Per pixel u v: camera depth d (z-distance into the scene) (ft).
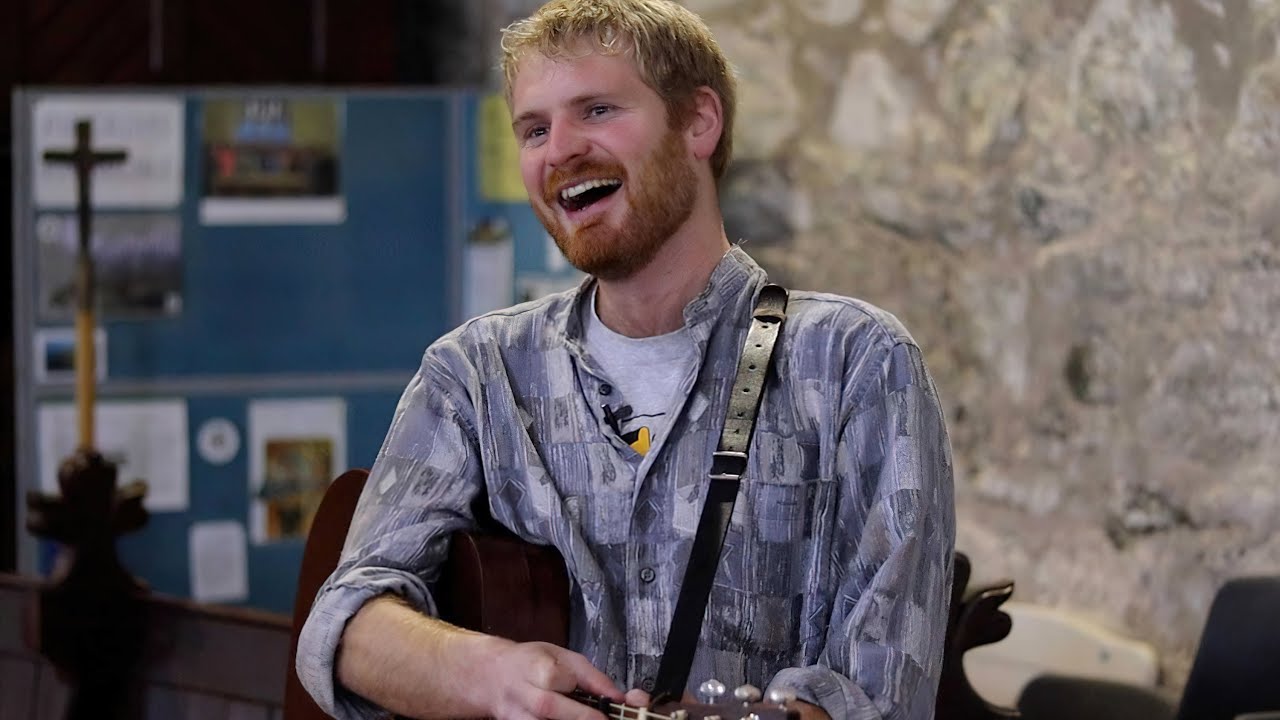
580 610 7.56
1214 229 13.87
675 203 7.48
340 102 19.26
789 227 18.40
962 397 16.63
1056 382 15.51
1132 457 14.67
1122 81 14.74
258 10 21.53
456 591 7.81
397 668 7.22
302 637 7.65
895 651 6.72
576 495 7.64
